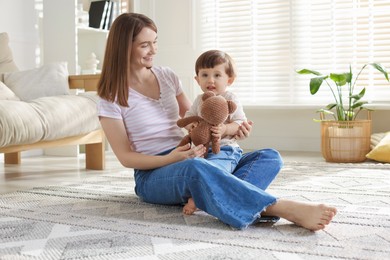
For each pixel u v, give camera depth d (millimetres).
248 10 4168
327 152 3266
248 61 4180
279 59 4090
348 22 3846
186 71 4367
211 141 1643
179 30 4375
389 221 1505
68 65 3746
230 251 1205
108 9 4102
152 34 1704
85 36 4176
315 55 3969
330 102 3896
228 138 1746
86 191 2160
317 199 1910
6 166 3139
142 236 1361
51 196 2049
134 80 1753
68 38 3740
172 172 1572
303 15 3986
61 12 3760
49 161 3412
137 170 1799
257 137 4184
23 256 1197
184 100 1926
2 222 1571
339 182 2324
